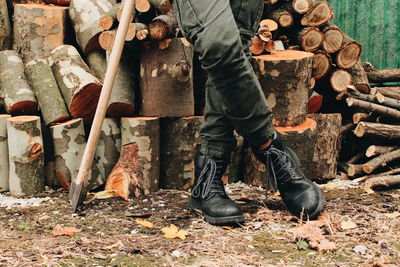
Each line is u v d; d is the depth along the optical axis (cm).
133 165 319
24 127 310
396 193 329
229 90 235
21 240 238
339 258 219
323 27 386
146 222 262
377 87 404
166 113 326
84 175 283
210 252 224
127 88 329
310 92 373
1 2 355
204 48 224
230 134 269
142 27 317
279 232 249
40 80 332
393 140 376
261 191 332
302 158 338
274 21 380
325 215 269
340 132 369
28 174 313
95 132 283
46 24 345
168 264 211
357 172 359
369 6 447
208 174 269
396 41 448
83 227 258
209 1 224
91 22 342
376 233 247
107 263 211
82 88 318
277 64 331
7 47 361
